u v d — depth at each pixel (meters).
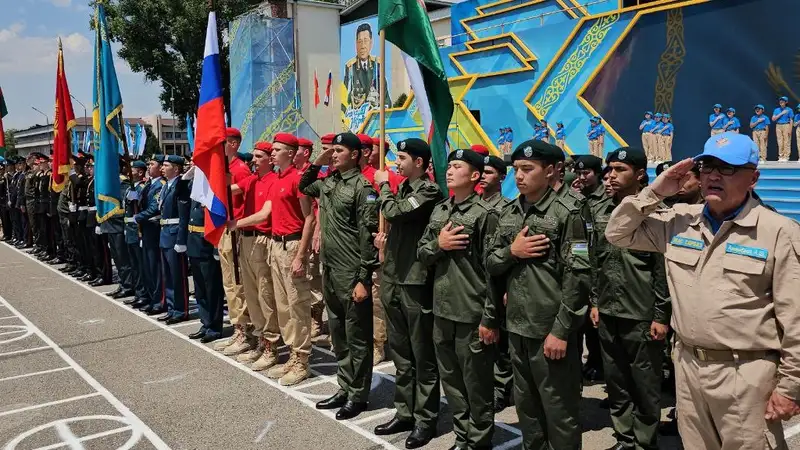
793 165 11.04
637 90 14.35
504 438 4.39
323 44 29.05
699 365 2.63
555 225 3.22
